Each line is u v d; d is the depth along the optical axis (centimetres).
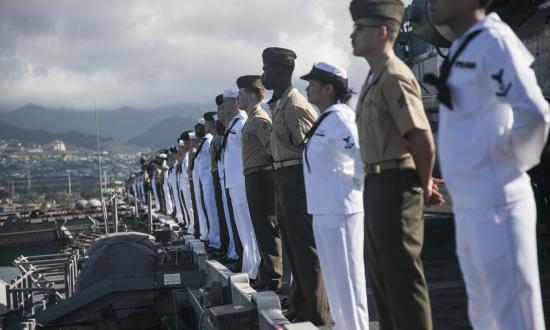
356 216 604
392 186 472
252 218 914
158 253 1677
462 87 371
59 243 4719
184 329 1294
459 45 377
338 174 601
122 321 1462
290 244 735
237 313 765
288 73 741
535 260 366
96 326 1472
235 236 1143
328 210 604
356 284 607
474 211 369
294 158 717
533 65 1165
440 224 1216
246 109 906
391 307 485
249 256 1033
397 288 476
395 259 472
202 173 1438
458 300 731
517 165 363
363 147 490
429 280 851
